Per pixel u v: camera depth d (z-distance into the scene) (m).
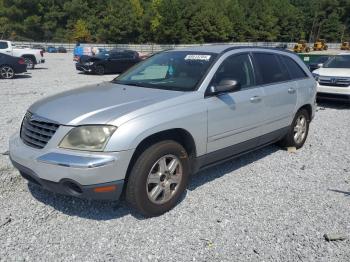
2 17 76.81
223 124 4.34
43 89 13.13
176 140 4.03
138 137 3.44
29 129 3.73
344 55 12.14
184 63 4.64
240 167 5.30
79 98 3.97
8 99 10.72
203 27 81.69
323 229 3.65
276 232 3.59
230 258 3.19
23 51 22.44
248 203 4.17
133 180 3.57
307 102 6.10
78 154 3.34
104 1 83.56
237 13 88.88
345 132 7.60
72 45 57.00
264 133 5.17
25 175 3.78
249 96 4.72
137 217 3.81
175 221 3.75
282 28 98.44
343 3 105.38
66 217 3.78
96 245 3.33
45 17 80.12
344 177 5.03
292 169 5.28
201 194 4.37
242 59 4.91
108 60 21.00
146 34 80.00
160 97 3.91
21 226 3.59
